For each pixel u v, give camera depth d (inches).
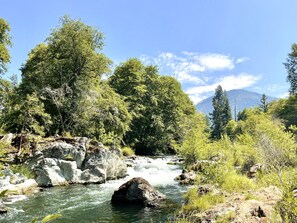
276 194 443.2
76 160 919.7
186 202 556.4
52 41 1667.1
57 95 1423.5
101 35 1796.3
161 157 1806.1
